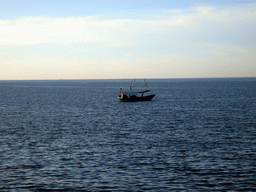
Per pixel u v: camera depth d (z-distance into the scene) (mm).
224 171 28969
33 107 94000
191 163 31547
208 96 141625
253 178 27141
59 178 27375
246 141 41719
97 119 65812
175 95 152875
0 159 33156
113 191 24516
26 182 26438
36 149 37719
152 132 49375
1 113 77312
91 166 30734
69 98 136250
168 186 25438
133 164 31344
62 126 56094
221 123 58375
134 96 116562
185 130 51000
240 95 145250
